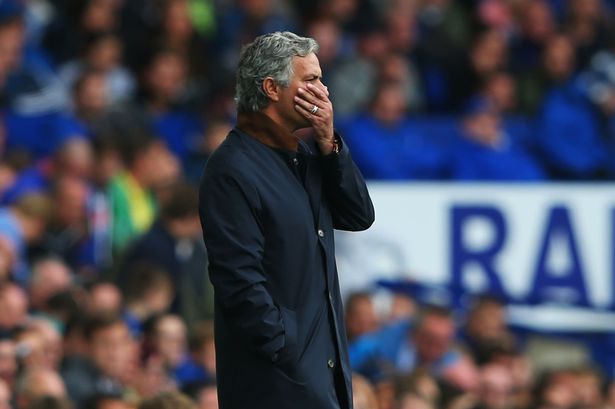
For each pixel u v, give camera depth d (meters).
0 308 30.23
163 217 35.69
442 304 39.81
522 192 44.41
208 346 31.95
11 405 26.92
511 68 51.34
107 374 29.08
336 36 50.34
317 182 17.62
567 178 48.00
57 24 47.97
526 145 47.84
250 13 50.25
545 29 53.22
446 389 33.66
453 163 45.53
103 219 38.69
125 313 33.06
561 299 44.31
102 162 39.53
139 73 47.34
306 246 17.34
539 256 44.34
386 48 50.94
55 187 37.66
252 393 17.20
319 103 17.38
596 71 51.94
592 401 38.12
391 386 32.28
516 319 44.09
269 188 17.20
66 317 31.50
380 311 42.97
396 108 45.56
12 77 44.50
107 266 37.12
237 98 17.61
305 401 17.14
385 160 44.88
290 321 17.16
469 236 44.03
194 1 49.81
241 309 16.94
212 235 17.12
